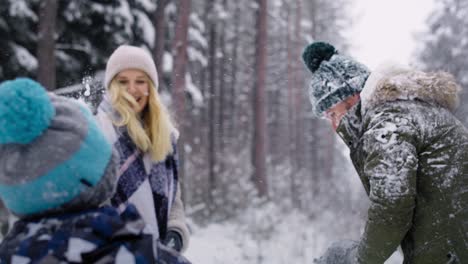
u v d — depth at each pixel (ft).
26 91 4.08
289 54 100.12
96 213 4.31
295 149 102.68
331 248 7.39
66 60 39.37
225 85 100.42
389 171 6.27
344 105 8.00
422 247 6.40
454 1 69.56
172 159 7.68
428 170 6.49
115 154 4.60
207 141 86.74
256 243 30.83
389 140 6.45
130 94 7.46
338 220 34.73
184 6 42.86
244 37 98.48
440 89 6.95
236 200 45.75
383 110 6.79
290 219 42.88
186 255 27.32
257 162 61.16
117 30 40.55
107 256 4.17
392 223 6.20
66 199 4.18
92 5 39.11
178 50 42.27
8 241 4.28
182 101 41.86
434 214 6.39
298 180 67.87
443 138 6.63
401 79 6.85
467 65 64.34
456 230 6.31
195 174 48.16
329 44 8.33
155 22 44.14
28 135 4.04
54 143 4.13
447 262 6.27
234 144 65.82
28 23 37.27
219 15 79.51
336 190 49.44
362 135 7.11
